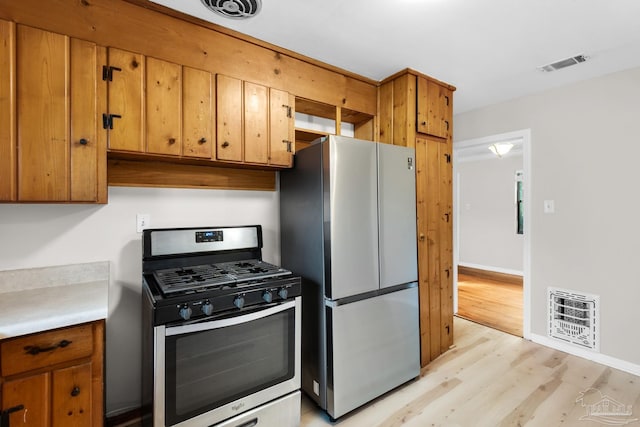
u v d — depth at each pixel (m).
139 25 1.57
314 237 1.96
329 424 1.82
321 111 2.47
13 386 1.13
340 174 1.87
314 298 1.96
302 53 2.14
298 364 1.74
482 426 1.79
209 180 2.09
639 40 2.00
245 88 1.90
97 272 1.75
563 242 2.72
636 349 2.34
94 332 1.29
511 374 2.35
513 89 2.81
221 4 1.62
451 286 2.75
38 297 1.46
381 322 2.04
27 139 1.31
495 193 5.84
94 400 1.29
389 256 2.11
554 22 1.80
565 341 2.71
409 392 2.13
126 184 1.82
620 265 2.42
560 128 2.74
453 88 2.72
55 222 1.66
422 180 2.48
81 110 1.42
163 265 1.83
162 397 1.33
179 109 1.67
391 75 2.49
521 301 4.09
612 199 2.46
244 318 1.52
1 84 1.27
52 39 1.36
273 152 2.02
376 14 1.72
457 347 2.79
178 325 1.35
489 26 1.83
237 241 2.08
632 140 2.37
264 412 1.62
